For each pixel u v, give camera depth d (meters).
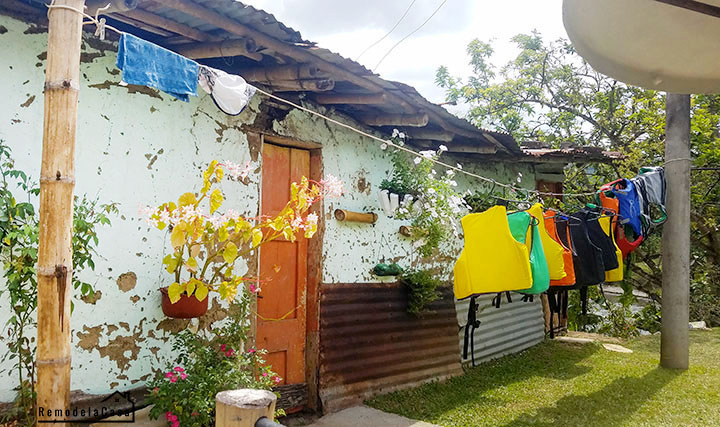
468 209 6.35
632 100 12.50
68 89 1.91
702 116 11.00
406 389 5.39
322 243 4.88
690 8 2.05
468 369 6.41
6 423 2.86
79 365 3.24
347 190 5.22
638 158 10.84
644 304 14.01
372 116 5.23
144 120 3.61
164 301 3.49
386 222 5.68
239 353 3.78
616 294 13.64
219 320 4.01
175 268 3.00
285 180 4.75
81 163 3.28
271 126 4.50
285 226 3.09
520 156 7.00
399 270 5.55
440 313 6.19
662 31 2.51
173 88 2.70
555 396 5.36
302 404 4.69
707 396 5.37
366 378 5.09
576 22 2.55
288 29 3.29
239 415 1.57
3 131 2.98
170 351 3.71
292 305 4.73
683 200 6.73
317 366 4.72
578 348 7.90
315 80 3.93
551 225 5.03
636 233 5.61
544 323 8.55
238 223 2.94
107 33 3.43
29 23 3.12
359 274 5.29
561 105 14.62
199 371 3.48
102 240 3.37
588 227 5.44
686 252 6.72
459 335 6.49
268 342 4.49
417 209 5.57
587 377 6.16
